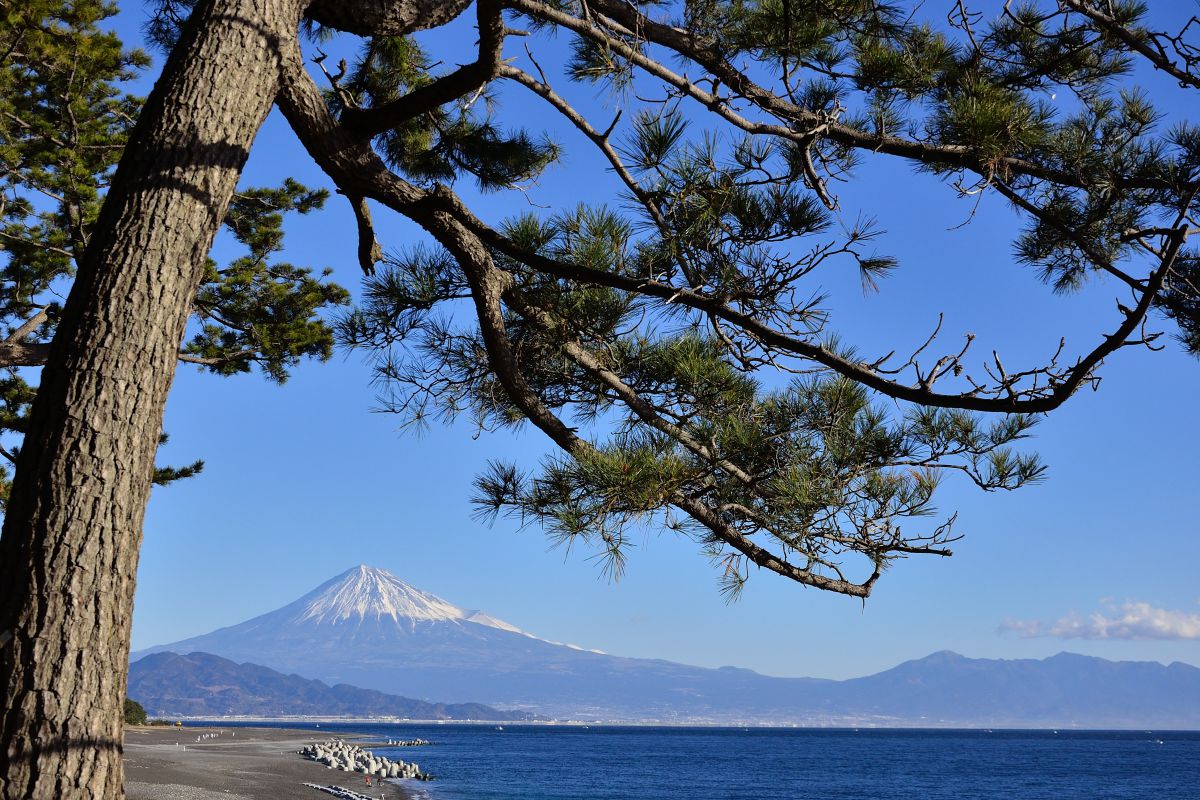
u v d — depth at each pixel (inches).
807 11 170.7
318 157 161.5
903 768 3262.8
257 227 537.6
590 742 5600.4
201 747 2252.7
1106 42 193.8
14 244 491.8
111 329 111.7
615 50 164.7
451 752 3511.3
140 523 111.7
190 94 123.3
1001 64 199.9
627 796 1712.6
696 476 178.9
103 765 104.1
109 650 106.5
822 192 168.9
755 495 191.5
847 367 166.1
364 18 150.4
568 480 175.3
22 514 105.8
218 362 520.7
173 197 118.4
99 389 109.8
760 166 172.4
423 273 200.8
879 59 179.2
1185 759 4347.9
